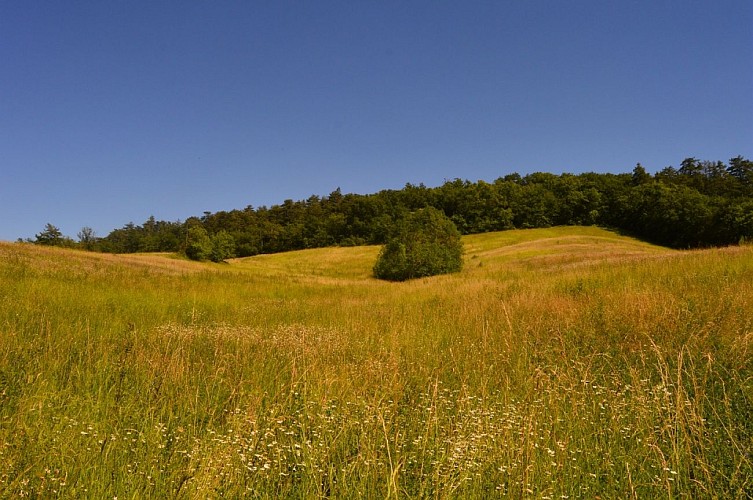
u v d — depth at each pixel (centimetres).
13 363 555
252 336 862
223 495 306
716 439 369
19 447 329
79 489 295
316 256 7750
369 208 9525
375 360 649
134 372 570
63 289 1337
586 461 356
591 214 8431
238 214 11481
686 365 559
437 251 4488
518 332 841
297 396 503
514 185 9175
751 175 9306
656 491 316
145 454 359
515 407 460
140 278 2045
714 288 998
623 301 938
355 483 326
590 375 541
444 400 477
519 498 300
